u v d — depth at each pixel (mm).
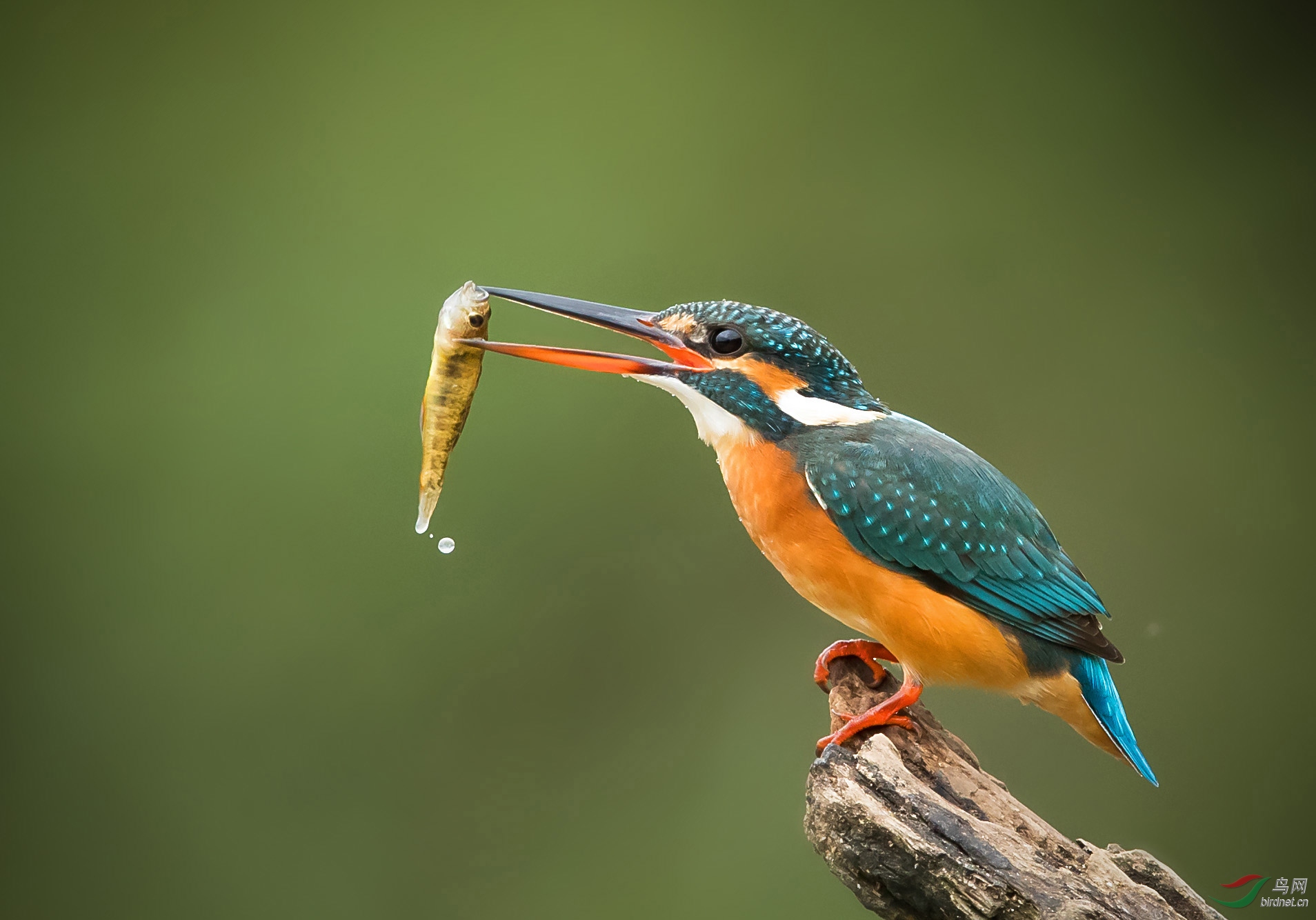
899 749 2686
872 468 2697
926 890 2646
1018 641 2695
